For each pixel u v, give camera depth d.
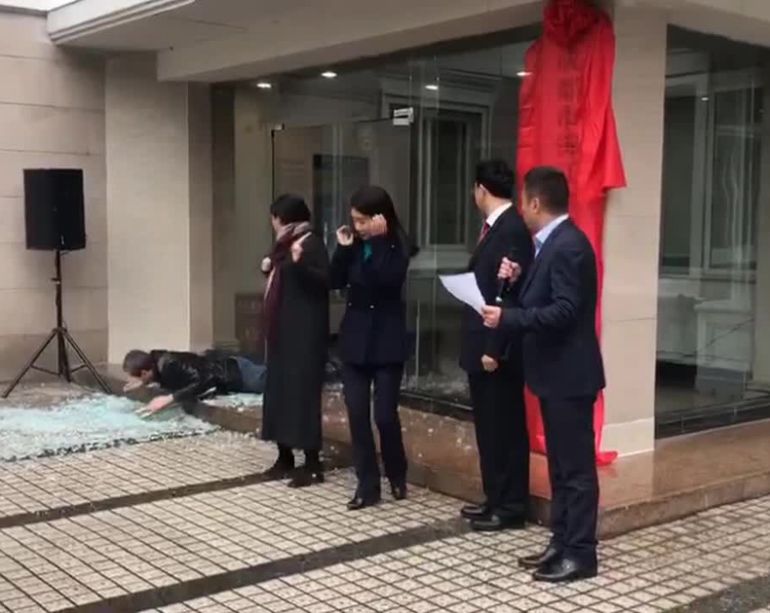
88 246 7.84
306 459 5.05
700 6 4.89
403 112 6.49
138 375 6.89
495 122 5.80
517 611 3.41
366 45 6.16
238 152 7.93
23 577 3.74
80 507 4.62
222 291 8.10
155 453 5.64
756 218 6.33
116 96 7.85
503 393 4.20
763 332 6.43
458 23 5.46
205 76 7.52
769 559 3.96
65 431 6.04
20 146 7.50
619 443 5.14
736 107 6.07
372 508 4.59
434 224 6.31
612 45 4.76
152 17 6.47
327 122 7.14
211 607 3.45
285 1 5.99
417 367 6.43
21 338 7.62
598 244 4.88
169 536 4.21
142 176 7.91
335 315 6.50
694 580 3.72
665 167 5.62
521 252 4.09
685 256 5.85
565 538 3.74
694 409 5.94
